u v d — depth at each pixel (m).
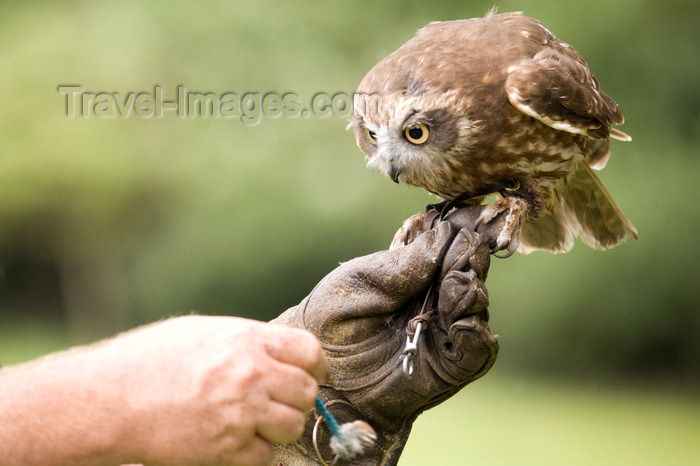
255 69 15.12
